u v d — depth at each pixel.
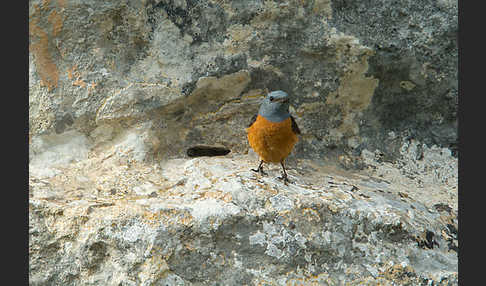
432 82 9.05
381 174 9.20
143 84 8.52
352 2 8.67
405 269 7.43
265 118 7.59
